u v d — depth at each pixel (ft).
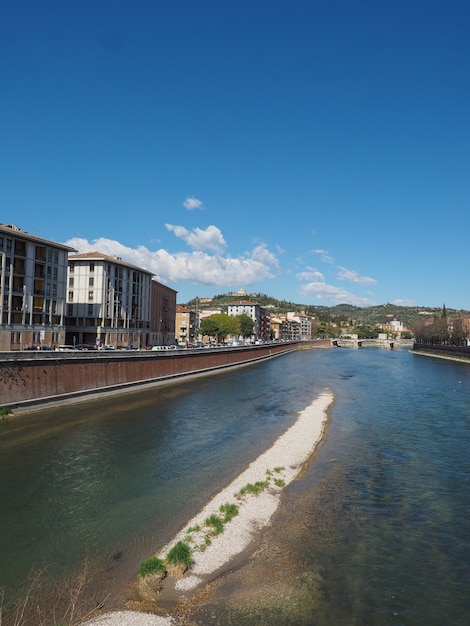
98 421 142.20
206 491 85.56
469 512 76.89
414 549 63.82
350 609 50.21
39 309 250.16
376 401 197.36
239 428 140.05
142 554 61.41
